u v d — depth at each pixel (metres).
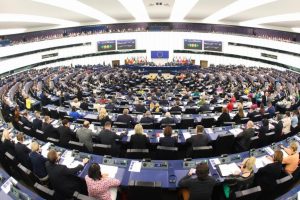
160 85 23.77
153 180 5.78
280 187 5.56
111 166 6.31
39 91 19.47
